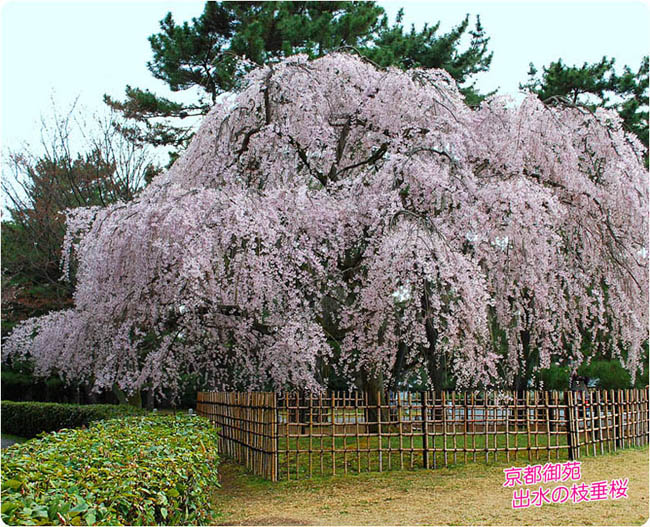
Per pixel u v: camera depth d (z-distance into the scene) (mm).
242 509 6164
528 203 7969
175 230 7988
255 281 7773
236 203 7984
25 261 16562
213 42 15250
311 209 8273
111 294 9000
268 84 9422
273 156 9484
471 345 7316
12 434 16672
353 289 8867
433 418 7609
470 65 16938
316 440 9156
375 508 5930
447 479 6930
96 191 17250
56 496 2607
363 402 7754
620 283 8906
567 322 8844
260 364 9359
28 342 13695
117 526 2557
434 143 8758
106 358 9805
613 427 8789
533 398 8016
